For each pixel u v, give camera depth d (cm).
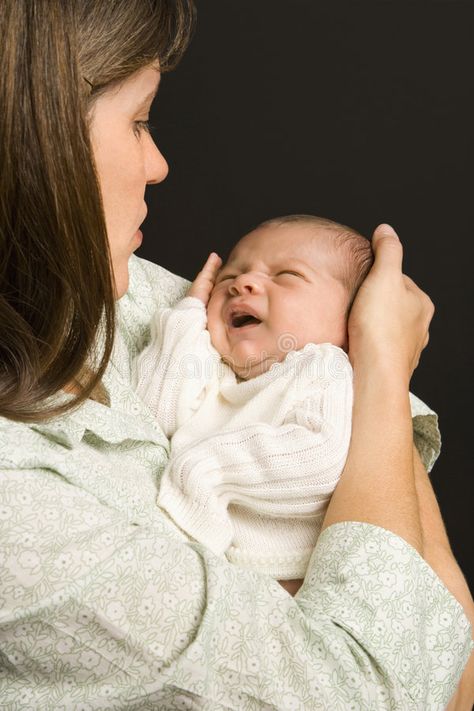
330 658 114
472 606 142
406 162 361
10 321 117
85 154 112
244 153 367
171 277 191
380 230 178
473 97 357
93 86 119
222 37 362
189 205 369
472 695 145
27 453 114
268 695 110
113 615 107
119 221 131
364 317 156
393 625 121
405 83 359
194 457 147
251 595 114
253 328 173
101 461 133
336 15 359
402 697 118
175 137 365
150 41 120
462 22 355
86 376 136
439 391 352
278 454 145
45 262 116
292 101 364
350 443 144
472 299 355
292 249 178
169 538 113
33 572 106
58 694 110
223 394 165
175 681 108
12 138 109
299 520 150
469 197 358
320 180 366
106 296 121
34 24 107
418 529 131
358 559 125
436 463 348
